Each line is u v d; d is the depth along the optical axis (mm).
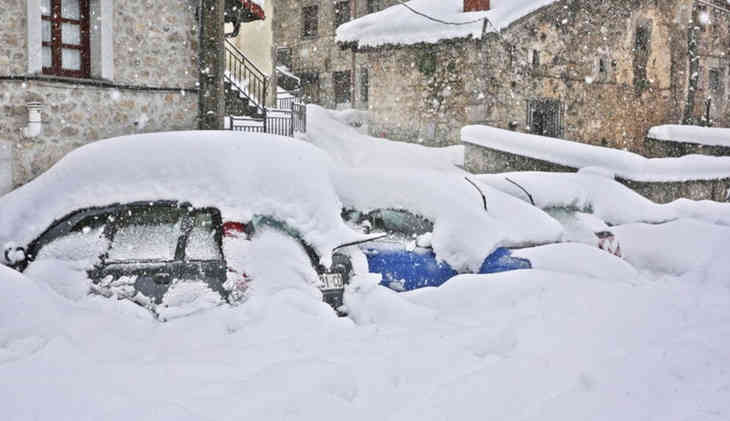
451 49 18781
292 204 5961
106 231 5609
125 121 11383
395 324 5449
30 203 5902
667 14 23547
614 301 6070
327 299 5848
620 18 21766
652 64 23172
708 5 25203
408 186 7277
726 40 26703
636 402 3844
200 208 5691
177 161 5910
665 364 4488
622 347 4836
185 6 12141
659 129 22578
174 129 12133
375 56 20766
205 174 5840
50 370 3850
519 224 7613
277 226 5918
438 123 19266
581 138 20922
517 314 5586
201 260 5523
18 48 10031
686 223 9742
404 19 20016
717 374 4344
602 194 10984
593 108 21250
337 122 22641
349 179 7531
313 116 22312
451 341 4879
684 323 5559
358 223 7246
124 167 5891
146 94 11664
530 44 19156
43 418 3330
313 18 32062
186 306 5375
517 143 16562
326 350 4660
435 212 7039
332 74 31375
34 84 10203
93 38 10992
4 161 9945
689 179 16766
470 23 17906
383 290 5980
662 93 23656
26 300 4754
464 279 6305
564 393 3932
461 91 18609
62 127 10555
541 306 5812
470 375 4184
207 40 12297
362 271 6145
